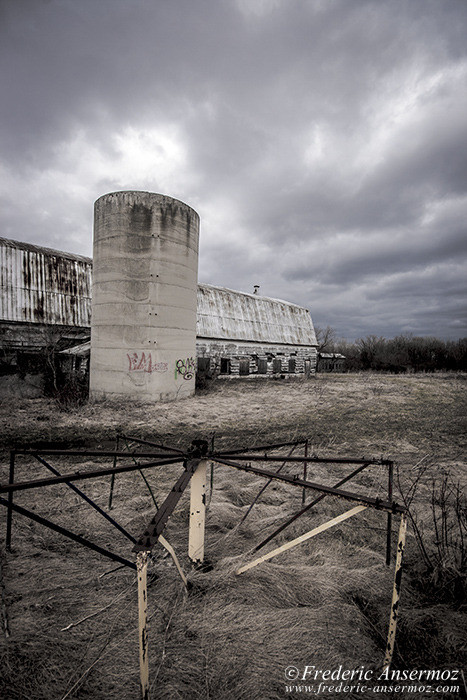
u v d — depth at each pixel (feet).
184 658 7.82
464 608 9.62
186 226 45.55
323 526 9.21
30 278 53.31
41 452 11.29
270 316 87.81
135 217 42.06
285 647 8.20
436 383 76.38
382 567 11.51
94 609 9.40
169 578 10.67
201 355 67.82
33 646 8.09
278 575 10.77
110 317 42.55
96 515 15.03
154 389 43.24
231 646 8.19
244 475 21.12
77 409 39.14
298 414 42.55
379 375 99.55
